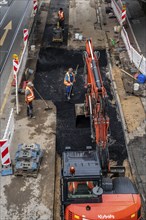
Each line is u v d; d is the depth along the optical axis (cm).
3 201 1323
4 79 2100
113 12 2991
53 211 1294
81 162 1120
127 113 1795
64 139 1625
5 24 2817
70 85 1853
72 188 1086
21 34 2653
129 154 1529
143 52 2422
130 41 2575
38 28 2709
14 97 1919
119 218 1048
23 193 1355
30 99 1695
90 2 3222
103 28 2731
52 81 2061
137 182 1395
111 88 1988
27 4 3225
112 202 1080
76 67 2211
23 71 2123
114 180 1209
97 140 1284
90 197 1075
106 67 2203
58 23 2595
